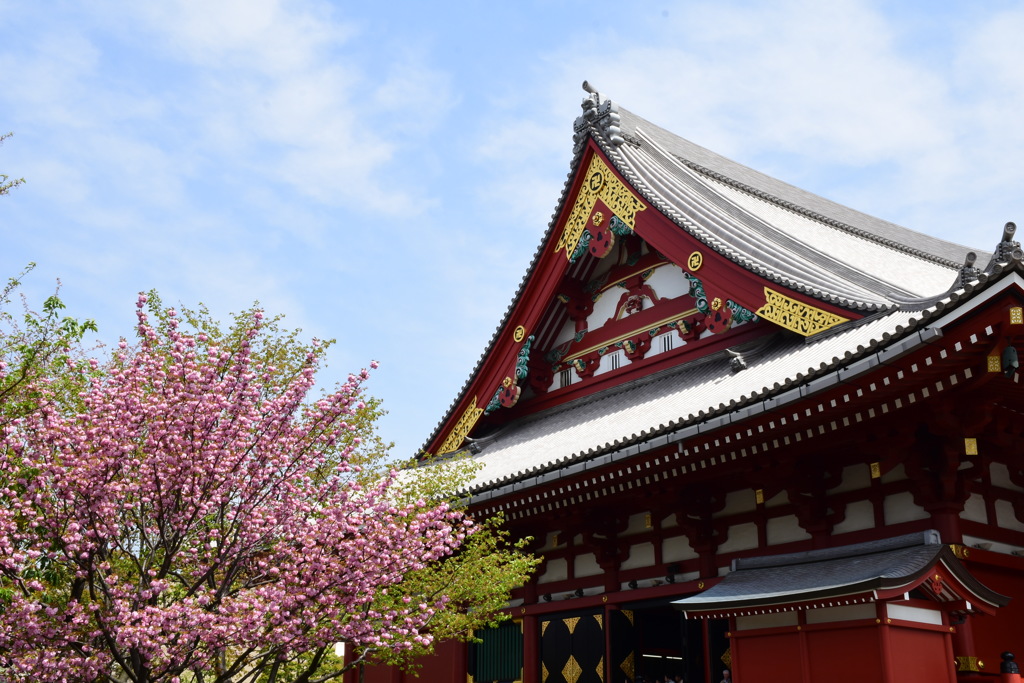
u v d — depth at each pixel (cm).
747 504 1869
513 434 2767
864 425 1561
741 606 1491
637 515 2089
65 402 1565
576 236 2602
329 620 1457
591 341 2698
